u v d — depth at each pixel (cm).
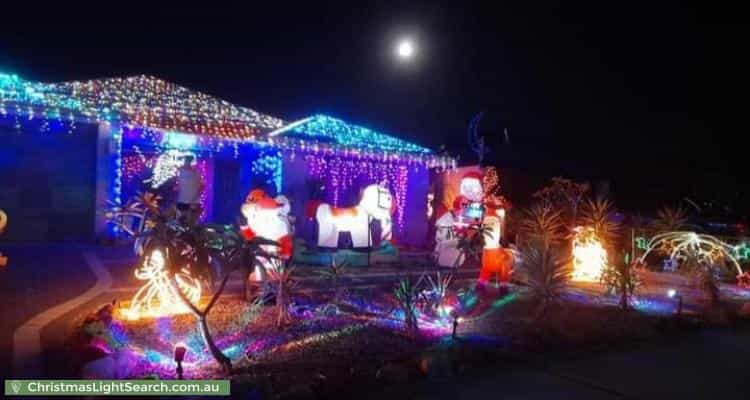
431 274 1370
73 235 1608
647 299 1154
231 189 2019
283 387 550
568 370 679
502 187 2284
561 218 1580
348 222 1495
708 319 984
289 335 753
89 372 545
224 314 840
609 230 1463
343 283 1165
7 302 837
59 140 1608
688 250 1455
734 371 701
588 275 1405
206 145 1803
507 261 1208
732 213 2314
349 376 596
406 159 1977
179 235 614
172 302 852
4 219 1145
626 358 741
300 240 1478
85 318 733
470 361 675
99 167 1524
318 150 1816
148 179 1830
